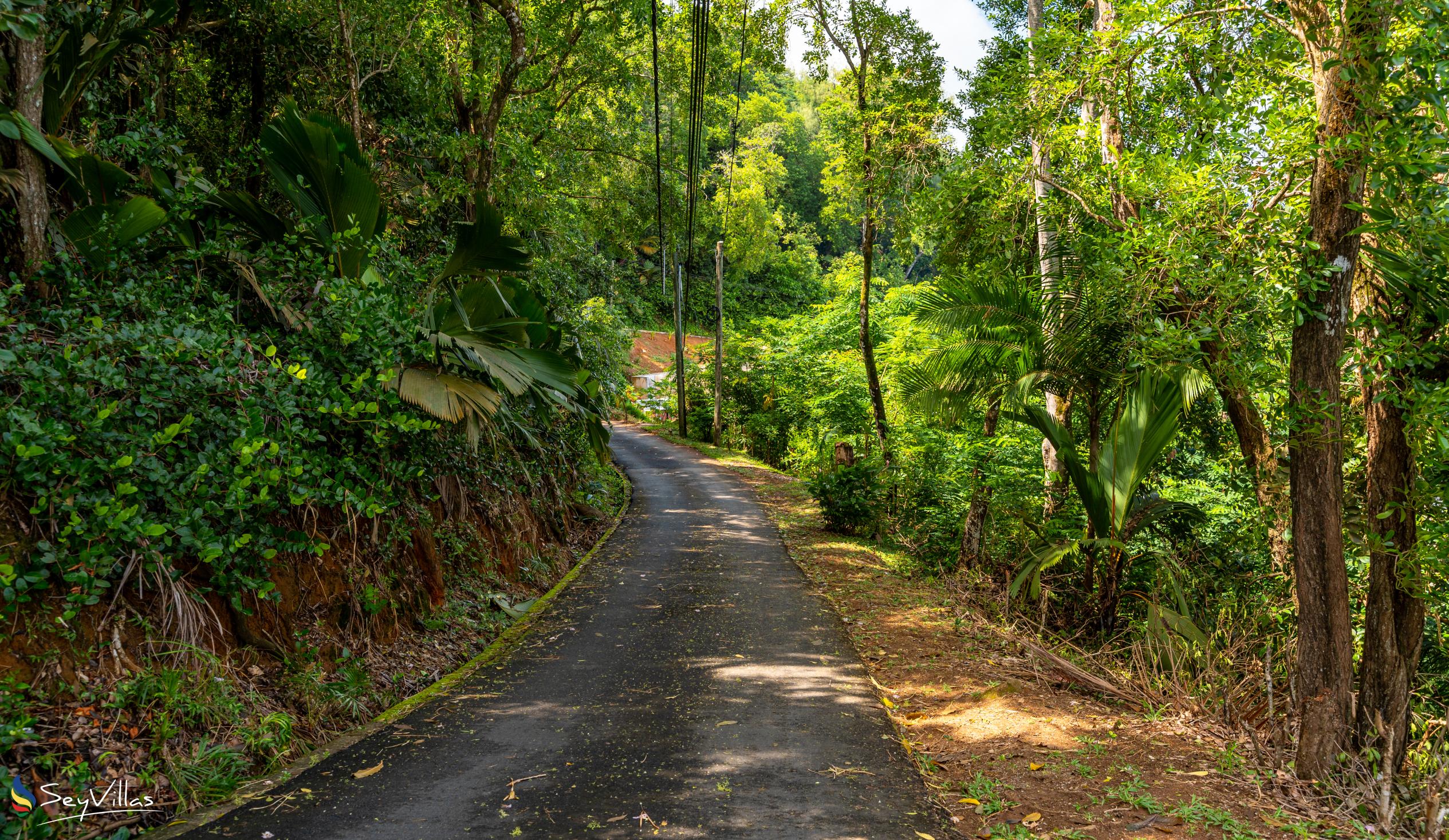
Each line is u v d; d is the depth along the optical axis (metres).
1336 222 4.18
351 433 5.82
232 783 3.84
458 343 6.54
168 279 5.30
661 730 4.82
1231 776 4.27
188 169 5.95
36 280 4.52
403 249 10.83
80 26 5.09
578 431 13.98
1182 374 6.66
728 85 18.44
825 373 25.95
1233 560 8.80
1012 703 5.40
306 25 9.72
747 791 3.95
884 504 13.38
